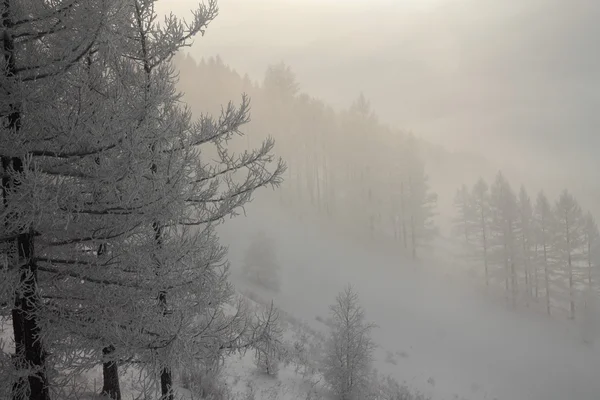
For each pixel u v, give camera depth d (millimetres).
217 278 6367
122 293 5133
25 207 4133
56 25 4707
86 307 5137
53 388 4898
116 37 5027
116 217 5008
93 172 4613
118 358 4926
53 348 5070
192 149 6184
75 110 4750
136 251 5234
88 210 4758
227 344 6160
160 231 5914
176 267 5738
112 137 4492
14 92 4508
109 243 5219
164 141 5543
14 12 4680
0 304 4586
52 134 4695
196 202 6395
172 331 4750
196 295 6016
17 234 4723
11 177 4441
